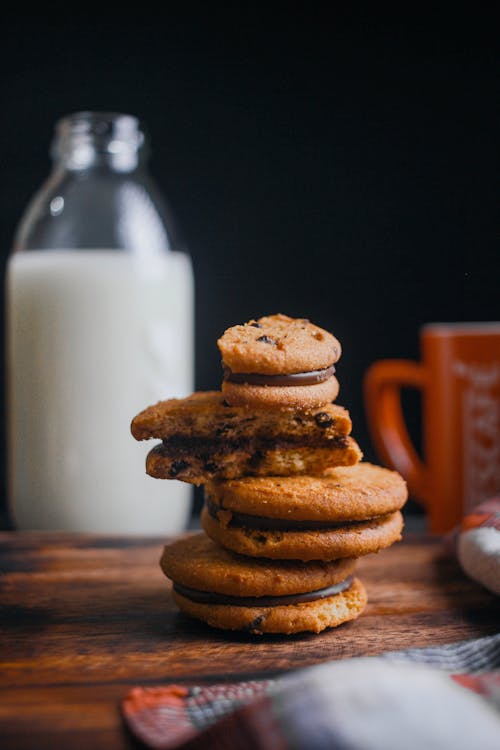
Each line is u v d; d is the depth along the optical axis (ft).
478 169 2.10
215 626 1.26
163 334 1.77
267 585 1.24
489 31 2.07
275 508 1.23
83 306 1.74
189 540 1.36
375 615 1.31
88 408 1.74
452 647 1.14
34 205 1.85
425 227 2.12
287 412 1.26
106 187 1.81
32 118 2.10
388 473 1.35
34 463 1.76
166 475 1.27
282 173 2.13
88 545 1.57
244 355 1.22
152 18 2.09
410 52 2.09
